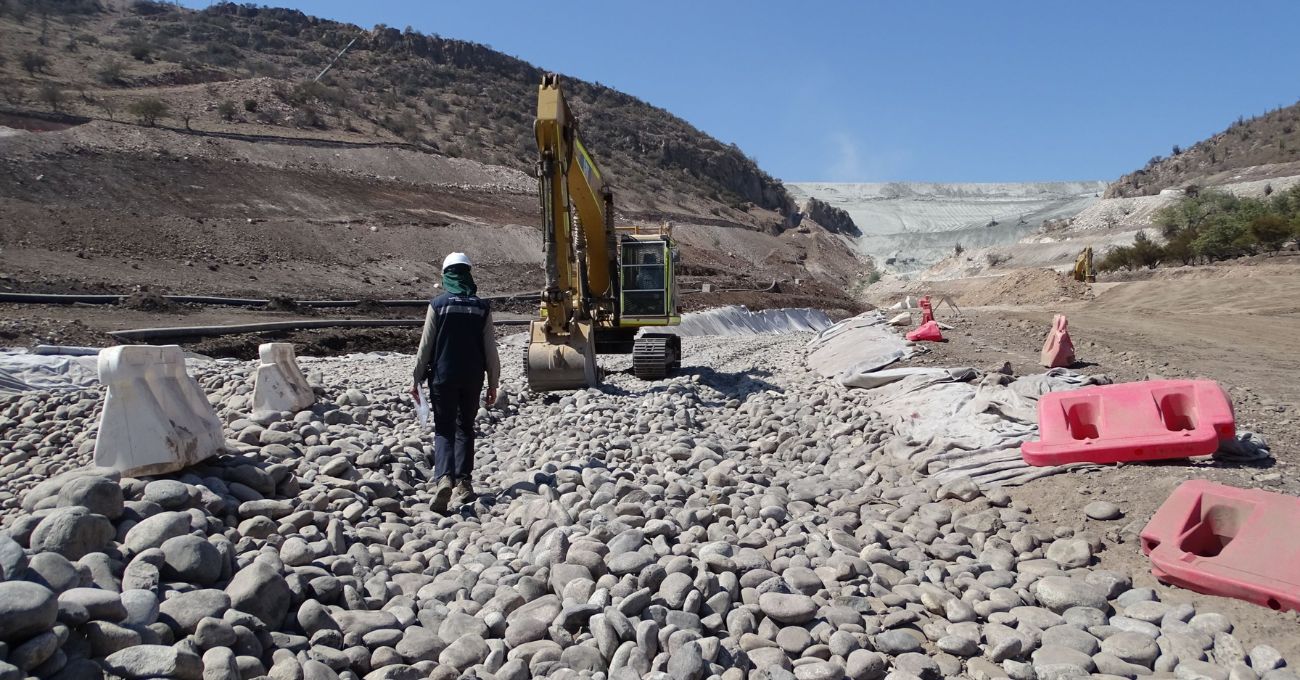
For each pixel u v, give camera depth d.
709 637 3.59
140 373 4.86
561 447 7.75
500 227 51.28
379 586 4.07
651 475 6.80
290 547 4.14
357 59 121.88
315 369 14.38
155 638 2.96
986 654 3.79
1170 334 16.53
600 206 13.62
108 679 2.71
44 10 104.25
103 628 2.83
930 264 134.25
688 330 29.55
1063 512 5.63
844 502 6.20
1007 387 8.60
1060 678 3.47
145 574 3.31
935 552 5.12
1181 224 72.38
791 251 107.75
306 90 82.00
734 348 20.88
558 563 4.21
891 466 7.38
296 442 6.32
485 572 4.32
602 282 14.13
